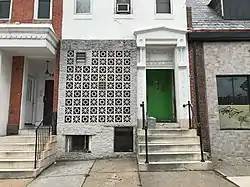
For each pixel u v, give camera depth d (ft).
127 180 21.17
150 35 33.40
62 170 25.26
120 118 32.42
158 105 35.12
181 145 27.35
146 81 35.40
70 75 33.24
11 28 29.55
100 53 33.88
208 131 31.27
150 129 30.19
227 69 32.81
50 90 40.63
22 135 30.19
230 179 21.13
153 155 25.46
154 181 20.81
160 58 35.01
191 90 32.65
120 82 33.19
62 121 32.09
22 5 35.19
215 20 35.55
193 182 20.47
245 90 32.89
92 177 22.18
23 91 33.91
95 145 31.68
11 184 20.81
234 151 30.89
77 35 34.27
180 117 32.07
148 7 35.24
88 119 32.37
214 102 32.04
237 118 32.27
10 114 32.96
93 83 33.17
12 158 25.09
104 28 34.53
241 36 32.96
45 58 35.01
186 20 34.81
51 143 28.91
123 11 35.27
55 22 34.58
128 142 32.37
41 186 20.04
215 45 33.47
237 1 36.55
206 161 25.12
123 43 34.06
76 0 35.81
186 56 33.40
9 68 33.32
